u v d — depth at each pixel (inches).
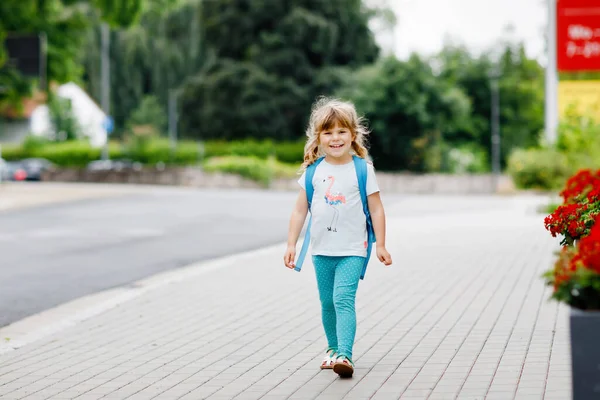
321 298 325.4
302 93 3002.0
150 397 299.0
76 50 1974.7
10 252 783.7
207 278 603.5
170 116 3270.2
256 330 416.2
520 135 2942.9
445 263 649.6
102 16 1712.6
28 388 316.2
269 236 922.7
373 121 2522.1
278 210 1280.8
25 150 2876.5
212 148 2741.1
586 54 1214.3
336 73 3011.8
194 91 3085.6
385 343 373.7
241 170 2123.5
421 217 1165.1
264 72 3038.9
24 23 1847.9
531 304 466.0
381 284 548.4
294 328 418.3
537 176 1282.0
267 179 2129.7
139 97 3368.6
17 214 1198.9
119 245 840.3
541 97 3016.7
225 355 362.6
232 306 486.6
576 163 1262.3
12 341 405.4
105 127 2573.8
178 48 3297.2
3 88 1863.9
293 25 3019.2
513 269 611.5
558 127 1291.8
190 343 390.0
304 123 3046.3
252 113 3002.0
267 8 3120.1
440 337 384.2
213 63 3154.5
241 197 1596.9
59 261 722.2
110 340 402.6
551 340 371.9
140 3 1721.2
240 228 1011.9
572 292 208.4
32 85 1895.9
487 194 2066.9
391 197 1785.2
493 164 2915.8
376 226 317.7
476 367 326.3
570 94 1299.2
